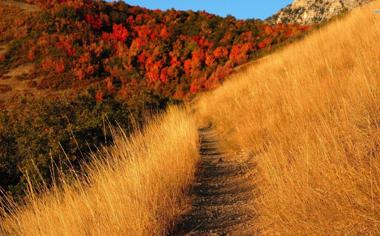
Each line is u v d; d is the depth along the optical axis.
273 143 6.59
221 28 72.19
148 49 61.34
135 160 5.88
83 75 54.59
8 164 8.57
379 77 6.00
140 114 13.69
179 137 7.86
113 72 56.50
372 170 3.36
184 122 9.58
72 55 59.47
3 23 69.12
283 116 7.86
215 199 5.65
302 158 4.46
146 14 83.44
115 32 70.12
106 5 83.94
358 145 4.07
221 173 7.16
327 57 10.34
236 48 56.34
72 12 71.00
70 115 12.05
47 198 5.07
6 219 5.15
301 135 5.72
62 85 53.62
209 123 16.80
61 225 4.31
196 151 8.24
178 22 79.31
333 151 4.09
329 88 7.30
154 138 7.81
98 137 9.80
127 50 62.34
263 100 9.88
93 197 4.95
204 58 57.94
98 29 71.81
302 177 4.01
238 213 4.93
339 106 6.07
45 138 8.95
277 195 4.18
